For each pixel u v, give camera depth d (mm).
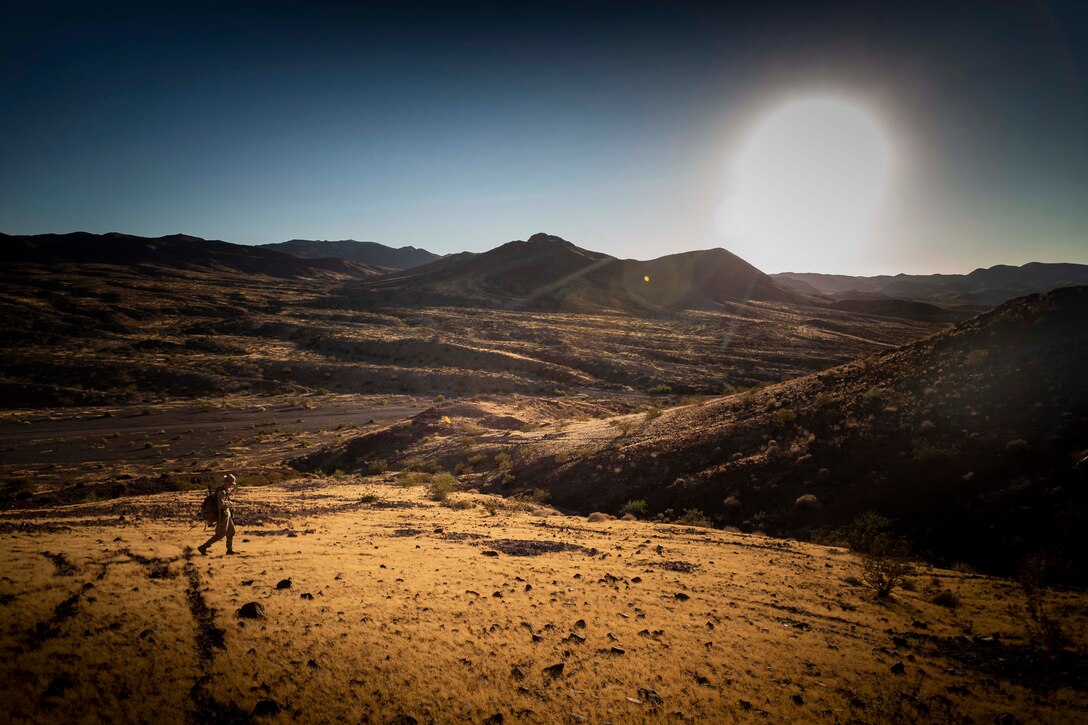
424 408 90062
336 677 6488
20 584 7965
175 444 63594
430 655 7449
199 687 5898
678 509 28656
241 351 133000
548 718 6367
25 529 13305
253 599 8562
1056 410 24125
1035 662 9766
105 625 6945
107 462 54156
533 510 29578
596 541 19469
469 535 18875
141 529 14859
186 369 109500
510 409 68438
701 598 12383
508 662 7637
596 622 9820
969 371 29797
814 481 26578
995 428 24875
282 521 18906
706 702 7258
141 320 163500
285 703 5836
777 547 20109
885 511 23172
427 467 45438
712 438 34344
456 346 129500
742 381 108562
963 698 8102
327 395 102375
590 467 35750
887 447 26922
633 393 103062
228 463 53625
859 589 14641
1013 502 20656
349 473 48844
